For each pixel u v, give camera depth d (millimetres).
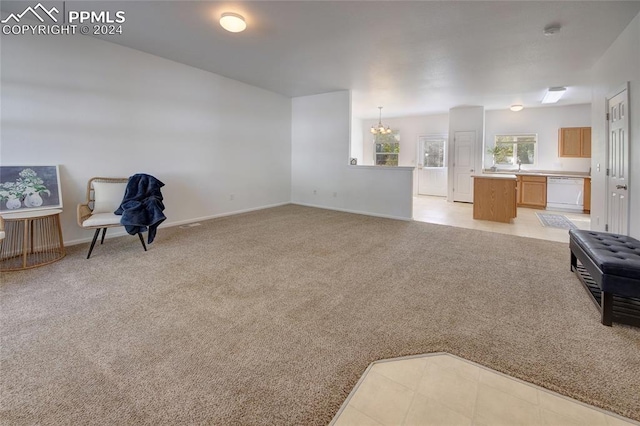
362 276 2975
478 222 5688
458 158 8219
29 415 1368
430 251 3793
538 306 2365
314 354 1809
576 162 7613
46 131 3609
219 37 3770
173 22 3387
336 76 5305
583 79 5309
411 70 4898
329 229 4922
